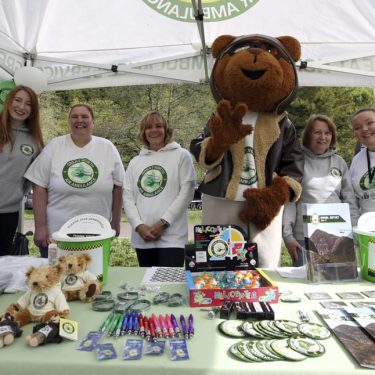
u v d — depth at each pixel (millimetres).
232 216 1779
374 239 1311
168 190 2305
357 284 1307
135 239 2346
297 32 2729
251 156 1727
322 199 2229
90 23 2781
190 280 1207
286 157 1816
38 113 2488
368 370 740
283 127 1796
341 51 2779
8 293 1230
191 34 2809
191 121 13305
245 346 831
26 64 2961
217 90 1794
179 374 755
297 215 2320
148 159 2389
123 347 845
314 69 2752
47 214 2404
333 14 2613
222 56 1794
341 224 1378
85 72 2963
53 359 792
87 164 2393
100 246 1259
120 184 2586
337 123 11195
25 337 895
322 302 1117
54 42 2912
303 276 1411
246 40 1759
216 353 816
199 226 1299
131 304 1101
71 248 1218
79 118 2363
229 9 2623
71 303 1137
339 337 867
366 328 899
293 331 901
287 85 1698
